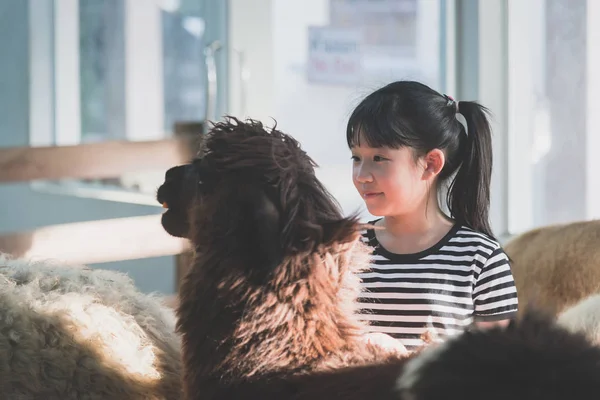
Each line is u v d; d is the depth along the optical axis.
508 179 4.17
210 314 1.45
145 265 5.55
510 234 4.09
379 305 1.97
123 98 5.82
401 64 4.52
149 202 5.31
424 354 1.13
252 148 1.49
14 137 6.59
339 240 1.45
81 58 6.14
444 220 2.05
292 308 1.43
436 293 1.93
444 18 4.36
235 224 1.45
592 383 0.99
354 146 1.98
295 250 1.43
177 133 4.15
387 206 1.94
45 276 1.92
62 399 1.65
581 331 1.25
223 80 4.64
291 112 4.57
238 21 4.55
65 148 4.04
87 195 5.93
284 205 1.43
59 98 6.29
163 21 5.34
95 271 2.06
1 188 6.87
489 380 1.01
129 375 1.73
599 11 3.84
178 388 1.80
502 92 4.18
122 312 1.87
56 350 1.68
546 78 4.09
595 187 3.91
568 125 4.00
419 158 1.95
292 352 1.43
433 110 1.95
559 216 4.08
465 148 2.05
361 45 4.53
